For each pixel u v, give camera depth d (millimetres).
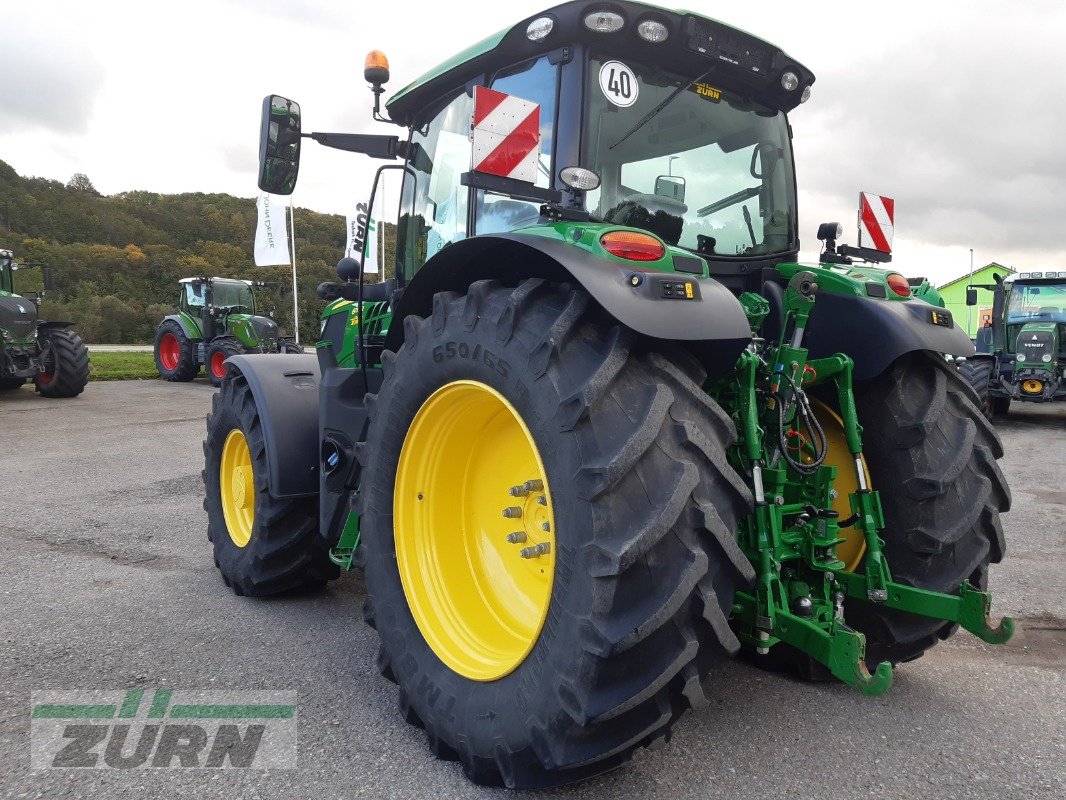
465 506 2430
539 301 1970
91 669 2703
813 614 2232
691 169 2600
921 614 2281
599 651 1649
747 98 2775
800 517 2318
